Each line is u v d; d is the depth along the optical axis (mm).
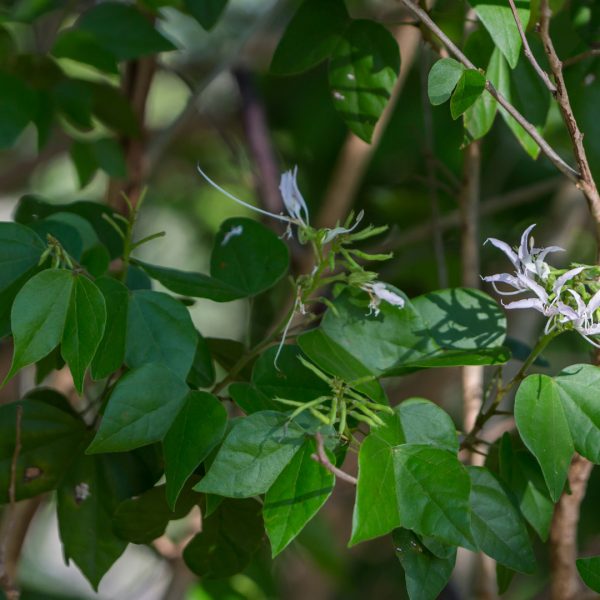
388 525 1419
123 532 1509
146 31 1677
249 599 1789
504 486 1486
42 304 1445
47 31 1807
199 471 1498
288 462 1436
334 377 1454
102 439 1442
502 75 1562
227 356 1551
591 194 1485
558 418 1458
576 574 1625
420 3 1571
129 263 1518
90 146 1784
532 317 2023
